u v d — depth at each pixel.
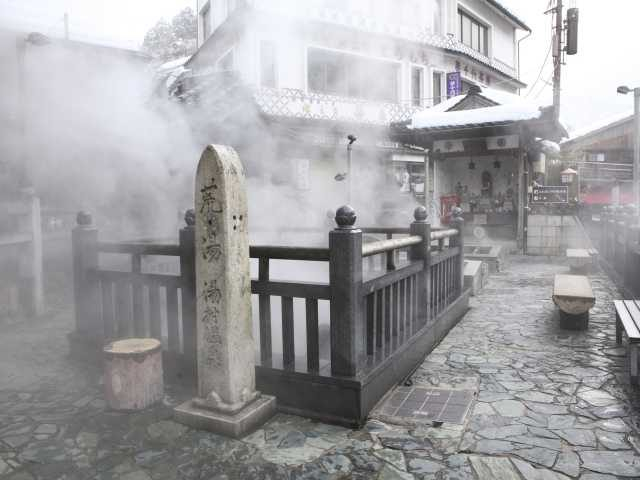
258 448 2.99
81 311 4.81
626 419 3.29
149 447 3.04
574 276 6.82
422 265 4.93
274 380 3.54
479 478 2.60
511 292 8.21
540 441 2.99
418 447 2.96
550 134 14.06
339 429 3.23
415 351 4.48
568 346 5.02
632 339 3.67
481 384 4.02
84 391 4.01
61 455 2.97
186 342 3.99
